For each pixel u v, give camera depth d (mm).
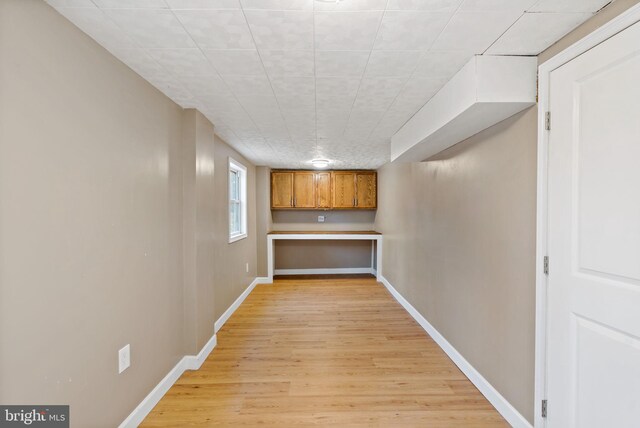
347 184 5973
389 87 2033
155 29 1379
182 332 2453
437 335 3002
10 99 1062
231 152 3873
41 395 1185
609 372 1248
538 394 1603
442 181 2881
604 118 1253
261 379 2359
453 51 1584
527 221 1698
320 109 2463
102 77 1523
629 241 1165
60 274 1271
